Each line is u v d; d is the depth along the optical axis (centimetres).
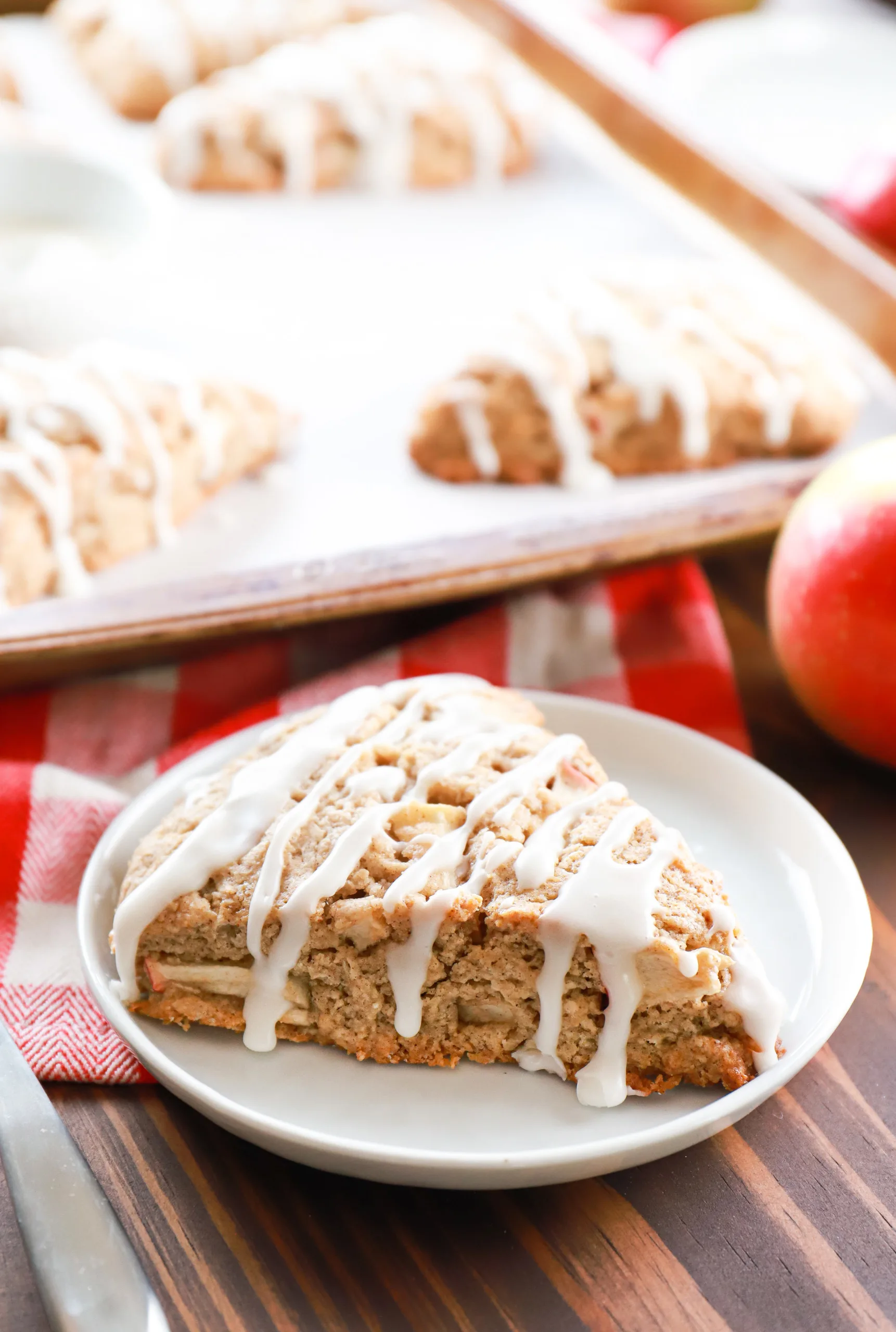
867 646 59
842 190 87
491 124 91
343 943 53
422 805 55
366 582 64
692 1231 51
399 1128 52
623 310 74
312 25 99
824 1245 51
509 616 65
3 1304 49
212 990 54
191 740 62
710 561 70
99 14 101
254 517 70
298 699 63
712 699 64
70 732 63
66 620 62
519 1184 50
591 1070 53
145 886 54
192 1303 50
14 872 58
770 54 101
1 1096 51
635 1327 50
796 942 55
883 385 78
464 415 71
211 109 89
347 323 81
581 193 91
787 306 78
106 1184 52
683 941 52
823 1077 54
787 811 58
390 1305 50
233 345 79
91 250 79
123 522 68
